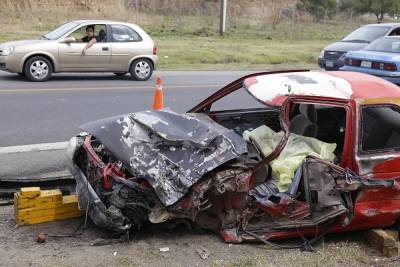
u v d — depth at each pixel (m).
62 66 14.49
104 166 4.94
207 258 4.75
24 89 12.73
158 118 5.17
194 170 4.73
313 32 37.28
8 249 4.77
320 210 5.01
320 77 5.70
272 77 5.79
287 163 5.15
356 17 55.62
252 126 6.37
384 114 5.33
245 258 4.76
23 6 31.72
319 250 5.08
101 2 35.41
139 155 4.84
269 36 33.16
